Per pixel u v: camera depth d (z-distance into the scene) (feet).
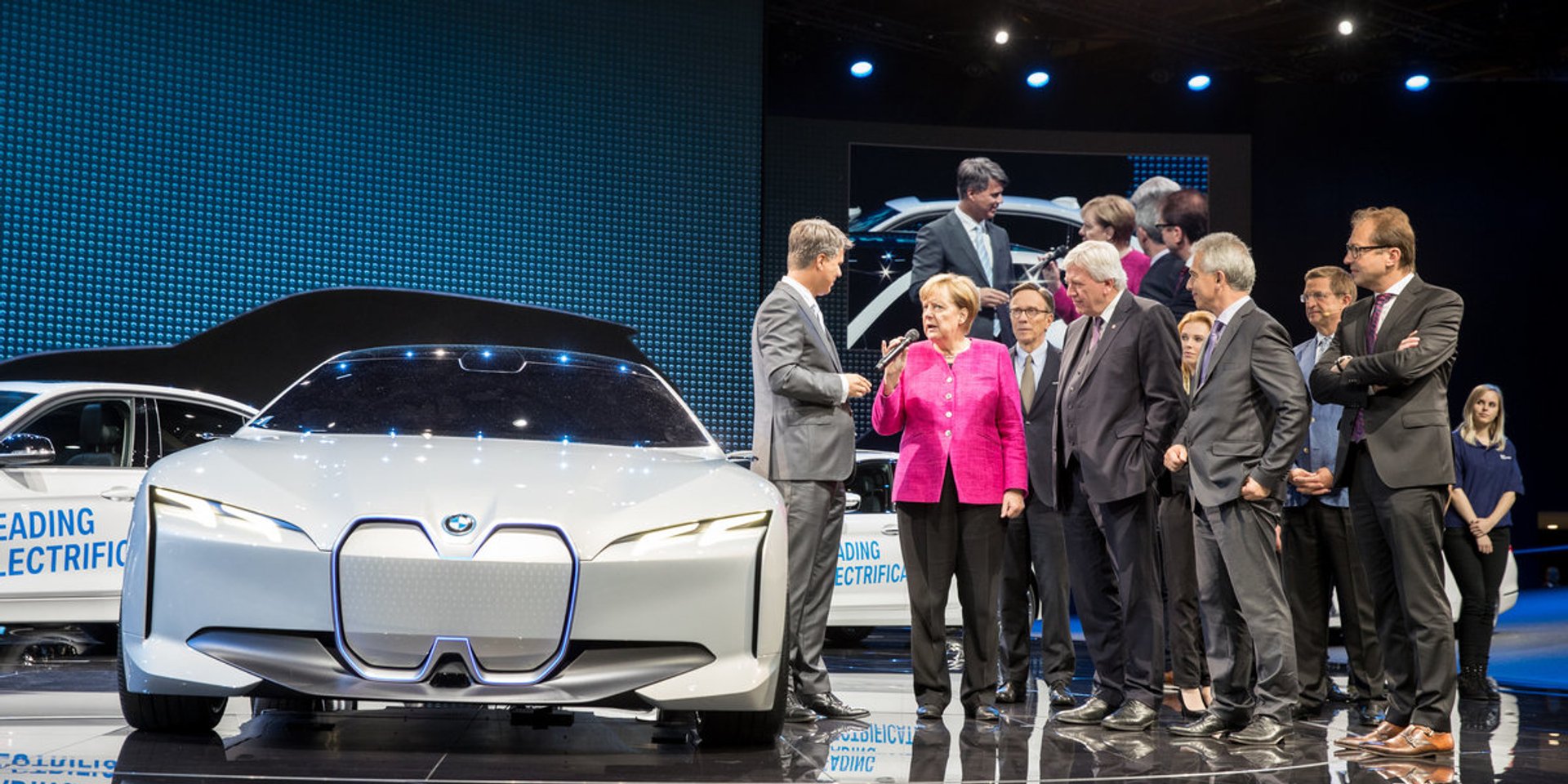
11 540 16.42
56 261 25.66
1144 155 35.55
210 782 8.24
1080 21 34.78
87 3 25.95
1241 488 11.62
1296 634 14.78
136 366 25.64
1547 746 11.70
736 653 9.53
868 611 22.17
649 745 10.30
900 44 35.27
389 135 28.09
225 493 9.32
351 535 8.95
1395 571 11.30
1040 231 35.06
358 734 10.32
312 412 11.35
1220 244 12.00
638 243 29.81
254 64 27.14
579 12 29.53
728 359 30.42
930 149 34.96
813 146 34.58
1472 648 16.93
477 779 8.57
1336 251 36.70
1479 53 36.24
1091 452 12.44
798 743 10.80
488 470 9.70
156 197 26.40
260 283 27.09
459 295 28.17
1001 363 13.20
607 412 11.78
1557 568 39.65
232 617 8.97
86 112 25.93
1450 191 37.04
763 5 30.96
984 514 13.02
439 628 8.86
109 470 17.37
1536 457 37.40
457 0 28.63
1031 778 9.41
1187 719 13.71
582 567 9.01
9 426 16.58
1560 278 37.14
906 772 9.54
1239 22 35.01
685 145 30.27
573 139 29.43
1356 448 11.55
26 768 8.64
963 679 13.14
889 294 34.55
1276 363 11.64
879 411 13.50
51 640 18.80
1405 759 10.83
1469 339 37.19
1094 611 12.96
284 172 27.30
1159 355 12.32
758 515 9.91
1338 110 36.83
